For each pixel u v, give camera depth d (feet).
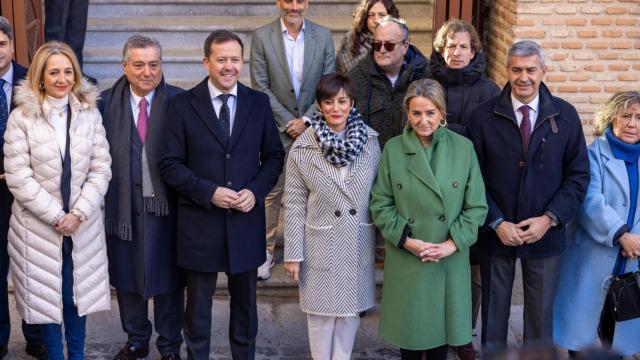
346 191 15.26
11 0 21.21
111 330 18.24
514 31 21.47
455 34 16.43
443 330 15.43
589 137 21.91
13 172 14.88
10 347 17.46
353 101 15.44
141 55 15.23
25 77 16.17
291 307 19.31
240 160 15.38
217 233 15.47
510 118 15.24
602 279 16.03
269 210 19.51
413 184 14.99
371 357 17.42
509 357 6.82
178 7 27.66
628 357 17.21
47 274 15.24
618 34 21.40
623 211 15.70
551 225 15.25
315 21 27.09
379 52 16.87
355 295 15.57
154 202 15.78
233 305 16.24
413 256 15.21
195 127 15.25
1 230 16.16
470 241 15.01
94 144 15.37
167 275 16.12
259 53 18.90
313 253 15.55
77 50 23.49
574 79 21.65
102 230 15.64
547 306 15.93
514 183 15.38
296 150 15.43
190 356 16.17
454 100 16.67
